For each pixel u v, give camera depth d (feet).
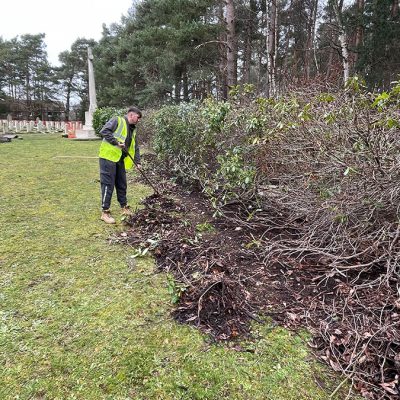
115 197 17.03
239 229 12.57
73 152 34.55
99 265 9.70
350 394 5.45
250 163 13.89
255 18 59.31
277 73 31.19
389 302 7.57
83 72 153.38
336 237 9.77
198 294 7.77
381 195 9.09
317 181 11.38
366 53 41.86
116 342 6.54
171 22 49.42
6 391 5.35
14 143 44.78
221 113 15.42
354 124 9.21
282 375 5.84
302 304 7.89
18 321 7.07
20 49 145.07
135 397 5.33
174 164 21.22
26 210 14.51
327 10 55.67
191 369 5.92
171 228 12.50
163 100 65.82
